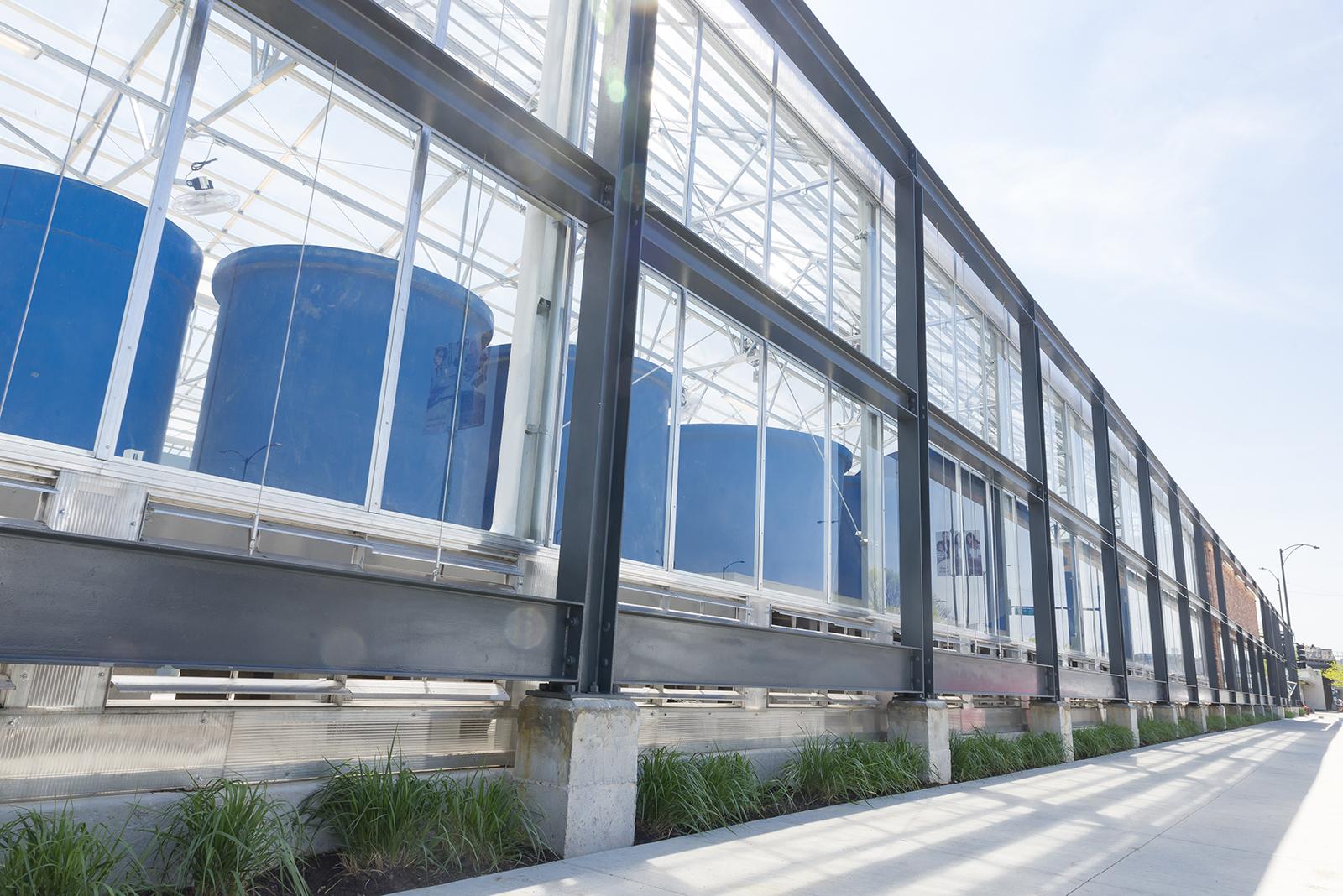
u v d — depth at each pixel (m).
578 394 6.89
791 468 10.89
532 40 9.32
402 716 5.93
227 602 4.30
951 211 14.99
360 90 6.09
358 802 4.90
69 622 3.74
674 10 10.34
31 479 4.32
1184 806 9.23
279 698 5.50
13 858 3.35
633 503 8.45
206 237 5.21
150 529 4.81
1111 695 19.98
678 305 9.38
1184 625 30.12
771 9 10.45
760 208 11.77
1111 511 22.36
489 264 7.32
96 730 4.37
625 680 6.64
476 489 6.98
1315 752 19.27
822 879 5.00
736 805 6.98
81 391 4.51
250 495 5.29
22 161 4.39
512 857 5.32
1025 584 18.12
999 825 7.34
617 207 7.14
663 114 10.59
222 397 5.21
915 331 12.45
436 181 6.77
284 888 4.24
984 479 16.73
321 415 5.77
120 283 4.70
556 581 7.33
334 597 4.80
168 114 4.98
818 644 9.22
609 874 4.92
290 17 5.21
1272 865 6.11
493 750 6.47
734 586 9.62
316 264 5.82
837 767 8.74
